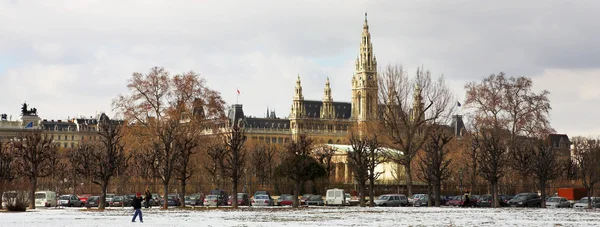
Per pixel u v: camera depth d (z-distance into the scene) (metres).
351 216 122.12
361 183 183.50
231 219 113.19
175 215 126.12
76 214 130.50
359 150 189.25
